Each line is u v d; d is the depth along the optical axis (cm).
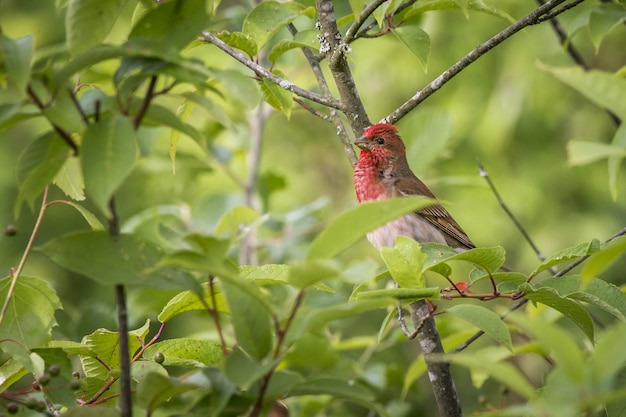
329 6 960
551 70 455
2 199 1792
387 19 927
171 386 500
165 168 1638
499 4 1764
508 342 654
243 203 1591
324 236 479
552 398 446
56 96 488
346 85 970
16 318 656
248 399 505
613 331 437
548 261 683
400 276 677
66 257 504
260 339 504
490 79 1822
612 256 463
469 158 1866
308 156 2088
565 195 1880
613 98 448
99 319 1341
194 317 1672
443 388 914
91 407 539
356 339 1209
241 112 1653
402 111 943
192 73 506
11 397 596
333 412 1291
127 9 798
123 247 511
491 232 1866
